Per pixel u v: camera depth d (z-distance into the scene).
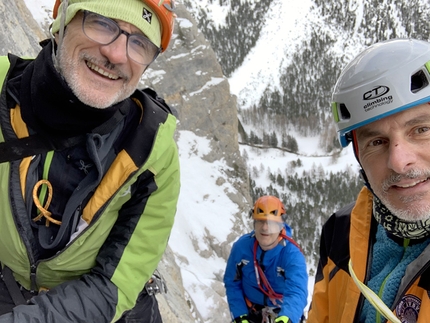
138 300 0.80
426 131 0.51
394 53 0.53
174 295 1.94
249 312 1.37
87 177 0.63
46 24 3.77
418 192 0.50
